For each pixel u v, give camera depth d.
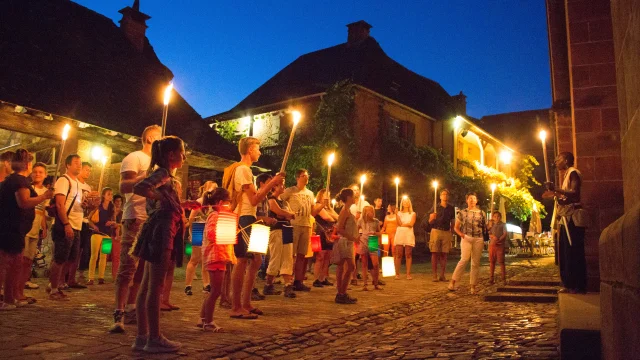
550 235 28.89
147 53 19.20
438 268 15.29
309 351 4.87
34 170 7.36
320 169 20.08
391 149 21.80
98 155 11.97
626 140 2.75
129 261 4.90
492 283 10.69
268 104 22.66
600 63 7.38
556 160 7.39
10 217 5.76
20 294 6.52
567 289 6.50
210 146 15.86
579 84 7.44
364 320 6.45
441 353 4.41
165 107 5.07
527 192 27.59
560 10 10.38
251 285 6.20
